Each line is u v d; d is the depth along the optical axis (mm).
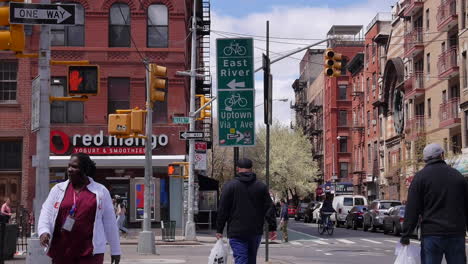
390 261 19594
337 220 50531
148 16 35375
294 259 19859
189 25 40375
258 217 9750
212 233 36656
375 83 67500
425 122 51125
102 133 34281
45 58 11234
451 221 8000
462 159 41438
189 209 29203
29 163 33969
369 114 70625
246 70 13539
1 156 34094
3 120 34031
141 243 21203
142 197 31781
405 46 54812
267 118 16219
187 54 39562
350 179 83375
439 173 8109
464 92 42438
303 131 102312
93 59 34719
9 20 10547
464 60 42906
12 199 33938
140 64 34844
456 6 44156
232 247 9734
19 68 34156
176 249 25062
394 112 59719
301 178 84812
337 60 22625
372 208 41031
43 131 11102
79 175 6840
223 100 13516
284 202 30266
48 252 6758
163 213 34406
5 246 17922
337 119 85000
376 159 67125
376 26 68000
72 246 6680
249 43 13570
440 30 46594
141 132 21547
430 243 8062
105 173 34344
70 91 11453
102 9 34906
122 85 34844
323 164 91688
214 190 41281
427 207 8125
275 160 83062
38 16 10688
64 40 34719
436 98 48844
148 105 21953
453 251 8055
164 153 34562
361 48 86562
